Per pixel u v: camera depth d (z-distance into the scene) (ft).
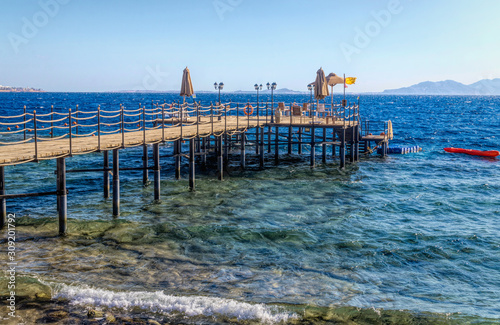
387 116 366.63
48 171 106.32
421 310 40.88
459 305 42.29
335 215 71.56
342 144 110.93
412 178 102.99
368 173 108.68
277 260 52.44
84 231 61.05
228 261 51.83
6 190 86.07
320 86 117.60
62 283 44.29
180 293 43.16
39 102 546.67
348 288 45.47
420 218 71.05
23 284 43.86
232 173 106.52
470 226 66.74
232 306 40.34
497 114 400.26
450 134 216.95
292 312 39.86
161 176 103.14
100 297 41.63
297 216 70.64
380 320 39.09
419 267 51.39
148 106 456.45
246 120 122.42
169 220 67.26
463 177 105.09
